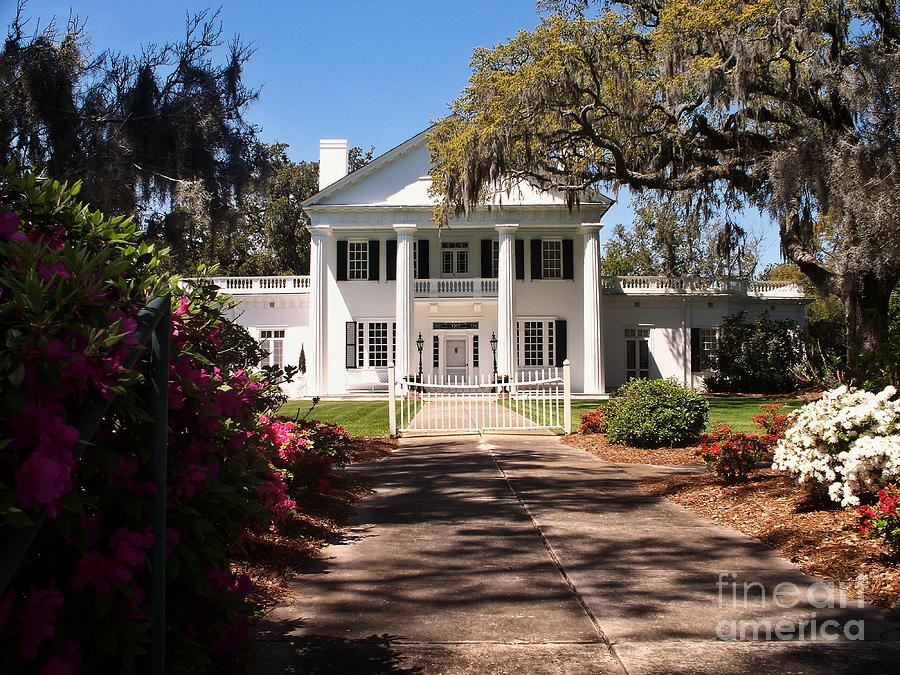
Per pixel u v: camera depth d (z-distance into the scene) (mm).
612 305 33750
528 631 4043
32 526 1921
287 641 3902
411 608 4445
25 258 2170
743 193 24281
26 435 1986
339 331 33031
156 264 2936
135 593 2363
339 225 32469
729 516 6871
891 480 5555
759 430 15023
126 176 11852
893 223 17438
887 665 3523
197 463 2967
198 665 3027
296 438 7027
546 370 32875
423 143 32562
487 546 5949
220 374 3676
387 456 12164
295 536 6062
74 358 2088
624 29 20766
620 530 6473
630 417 12445
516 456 11766
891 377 8492
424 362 32969
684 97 18797
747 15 17312
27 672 2111
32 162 11211
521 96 19906
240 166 13461
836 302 33000
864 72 17391
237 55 13336
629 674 3453
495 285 32469
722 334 32781
